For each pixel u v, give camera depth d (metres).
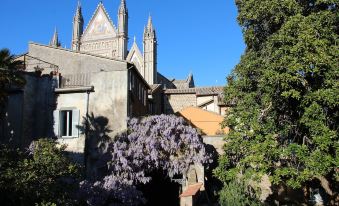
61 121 26.50
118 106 25.88
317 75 18.97
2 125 26.08
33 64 29.69
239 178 22.14
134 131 24.66
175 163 23.89
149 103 38.94
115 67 28.14
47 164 16.89
